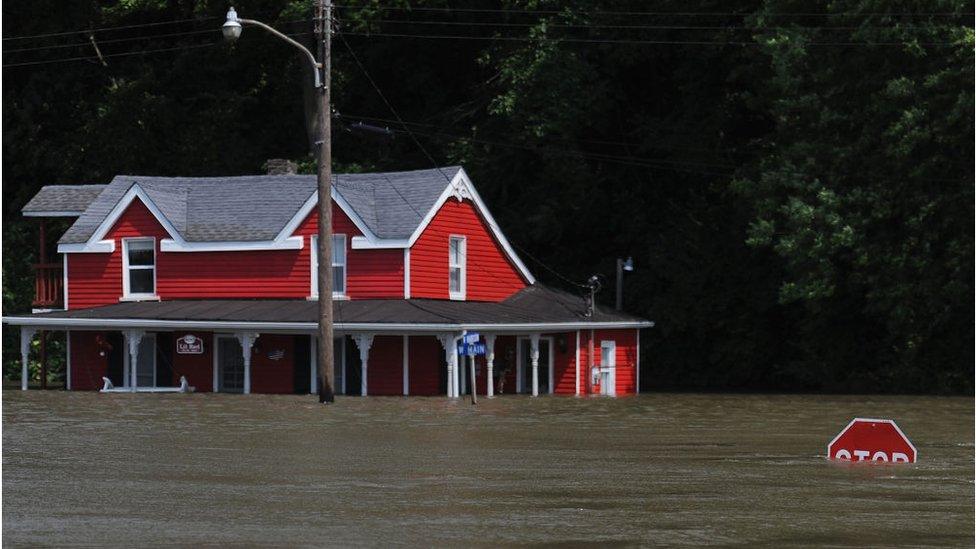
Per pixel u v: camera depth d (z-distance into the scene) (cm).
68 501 3938
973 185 10956
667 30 13175
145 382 11062
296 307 10462
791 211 11256
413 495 4122
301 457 5197
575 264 14188
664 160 13762
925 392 11669
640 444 5997
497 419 7531
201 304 10850
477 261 11250
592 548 3272
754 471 4891
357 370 10456
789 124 12000
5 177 15188
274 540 3322
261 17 14762
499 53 13550
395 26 14388
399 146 14662
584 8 13050
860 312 12369
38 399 9325
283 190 11231
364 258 10606
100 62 15225
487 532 3475
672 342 13825
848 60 11594
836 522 3684
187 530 3456
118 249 11306
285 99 15062
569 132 13162
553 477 4628
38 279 11906
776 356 13550
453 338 9806
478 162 13400
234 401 9112
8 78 15088
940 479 4656
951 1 11012
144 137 14488
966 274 10988
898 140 11050
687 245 13312
